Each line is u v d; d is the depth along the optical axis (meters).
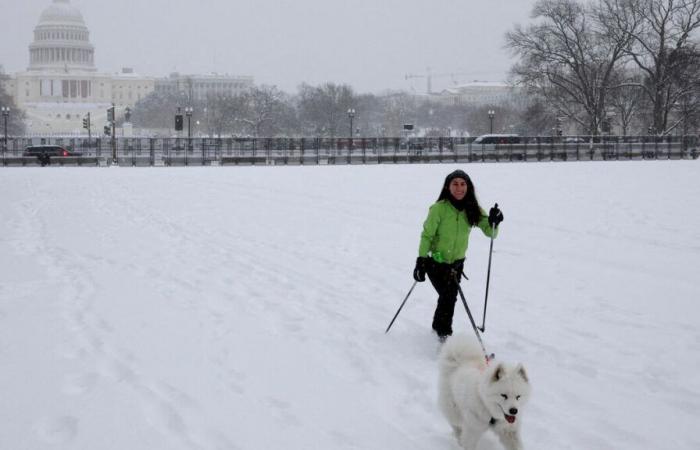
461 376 5.29
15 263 13.01
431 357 7.71
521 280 11.45
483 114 119.44
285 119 114.19
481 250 14.22
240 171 43.84
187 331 8.71
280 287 11.06
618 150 63.06
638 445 5.63
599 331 8.59
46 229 17.50
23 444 5.73
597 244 14.74
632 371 7.23
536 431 5.85
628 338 8.31
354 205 22.64
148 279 11.70
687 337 8.34
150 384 6.97
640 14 67.31
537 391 6.70
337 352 7.90
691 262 12.73
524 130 99.75
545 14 69.50
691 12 67.12
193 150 61.88
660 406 6.37
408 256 13.66
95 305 9.95
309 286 11.12
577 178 33.75
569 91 69.94
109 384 6.96
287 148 61.97
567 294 10.46
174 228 17.66
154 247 14.82
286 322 9.08
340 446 5.67
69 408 6.40
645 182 30.44
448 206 7.95
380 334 8.52
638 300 10.07
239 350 7.98
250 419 6.17
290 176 38.06
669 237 15.42
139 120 155.25
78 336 8.51
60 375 7.21
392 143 65.31
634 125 85.88
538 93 71.88
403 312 9.55
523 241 15.23
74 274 12.05
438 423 6.06
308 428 5.99
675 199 23.05
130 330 8.75
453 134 162.00
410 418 6.18
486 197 24.58
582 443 5.65
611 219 18.44
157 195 26.61
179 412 6.30
